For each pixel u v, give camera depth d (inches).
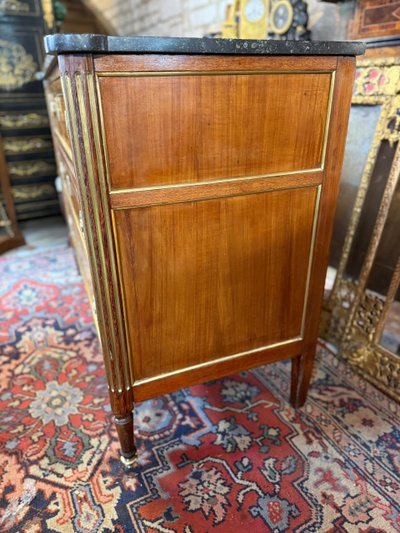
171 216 29.4
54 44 22.1
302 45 27.4
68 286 75.2
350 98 30.9
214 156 28.8
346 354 52.3
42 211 110.3
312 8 54.1
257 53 26.5
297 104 29.6
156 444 41.4
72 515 34.4
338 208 53.5
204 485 36.9
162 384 35.9
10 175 102.1
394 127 44.5
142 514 34.4
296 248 35.3
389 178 45.5
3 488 36.8
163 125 26.5
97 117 24.7
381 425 43.1
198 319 34.4
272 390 48.6
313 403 46.2
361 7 46.0
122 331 31.8
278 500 35.3
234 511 34.5
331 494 35.7
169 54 24.8
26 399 47.9
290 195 32.7
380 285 48.1
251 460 39.3
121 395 34.4
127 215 28.1
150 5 88.7
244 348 38.1
